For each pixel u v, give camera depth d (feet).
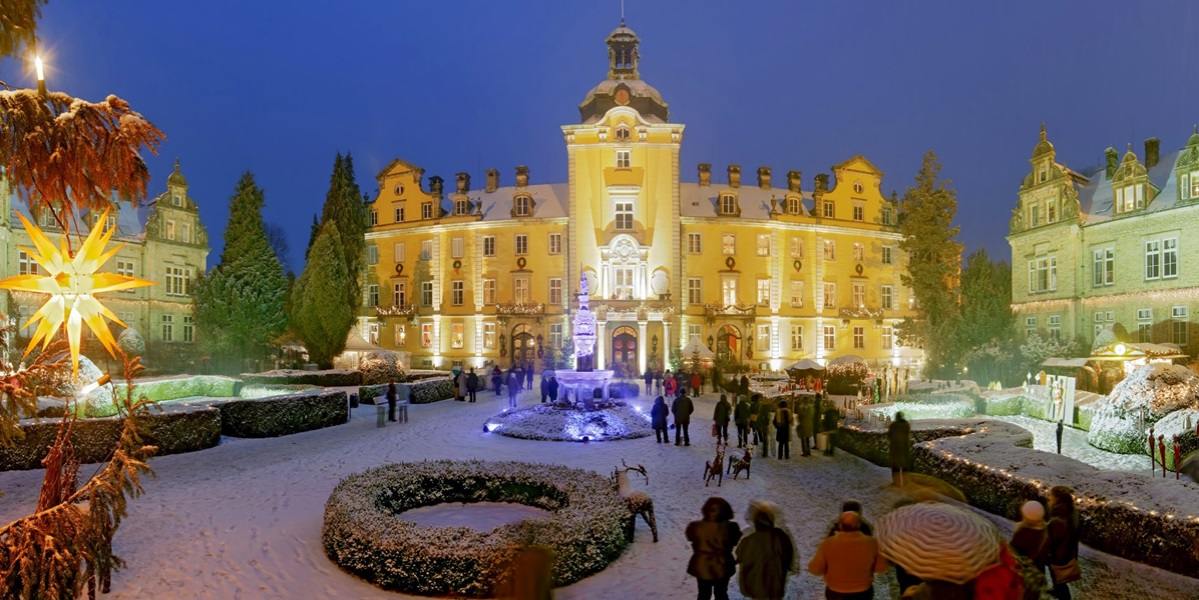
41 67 23.34
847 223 214.07
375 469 48.39
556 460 68.69
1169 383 69.56
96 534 25.48
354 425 91.86
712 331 199.31
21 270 136.87
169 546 39.86
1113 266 139.13
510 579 23.07
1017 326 164.25
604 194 195.83
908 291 221.66
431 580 33.09
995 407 100.58
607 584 35.14
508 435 82.53
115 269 164.35
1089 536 38.68
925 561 19.26
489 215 210.38
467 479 48.08
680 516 48.19
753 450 76.74
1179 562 34.17
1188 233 123.65
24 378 23.67
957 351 155.74
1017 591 19.11
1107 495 38.68
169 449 69.31
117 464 27.43
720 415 77.15
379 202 223.10
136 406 29.25
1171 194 130.00
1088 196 154.61
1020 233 163.43
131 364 29.19
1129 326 134.31
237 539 41.27
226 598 32.78
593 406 98.78
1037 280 158.61
